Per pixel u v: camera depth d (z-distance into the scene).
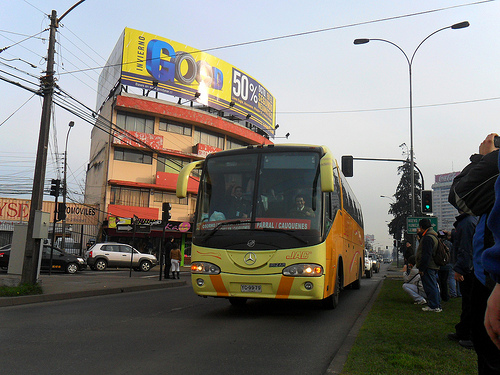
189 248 39.12
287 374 4.76
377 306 9.79
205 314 9.15
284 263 7.95
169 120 38.69
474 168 2.47
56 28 14.09
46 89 13.74
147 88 36.97
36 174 13.19
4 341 6.32
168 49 38.19
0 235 33.28
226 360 5.32
